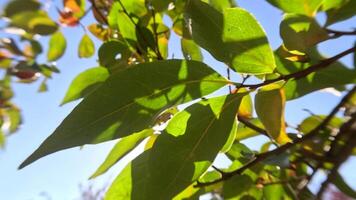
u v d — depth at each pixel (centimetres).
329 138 15
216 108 14
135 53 17
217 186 17
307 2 14
